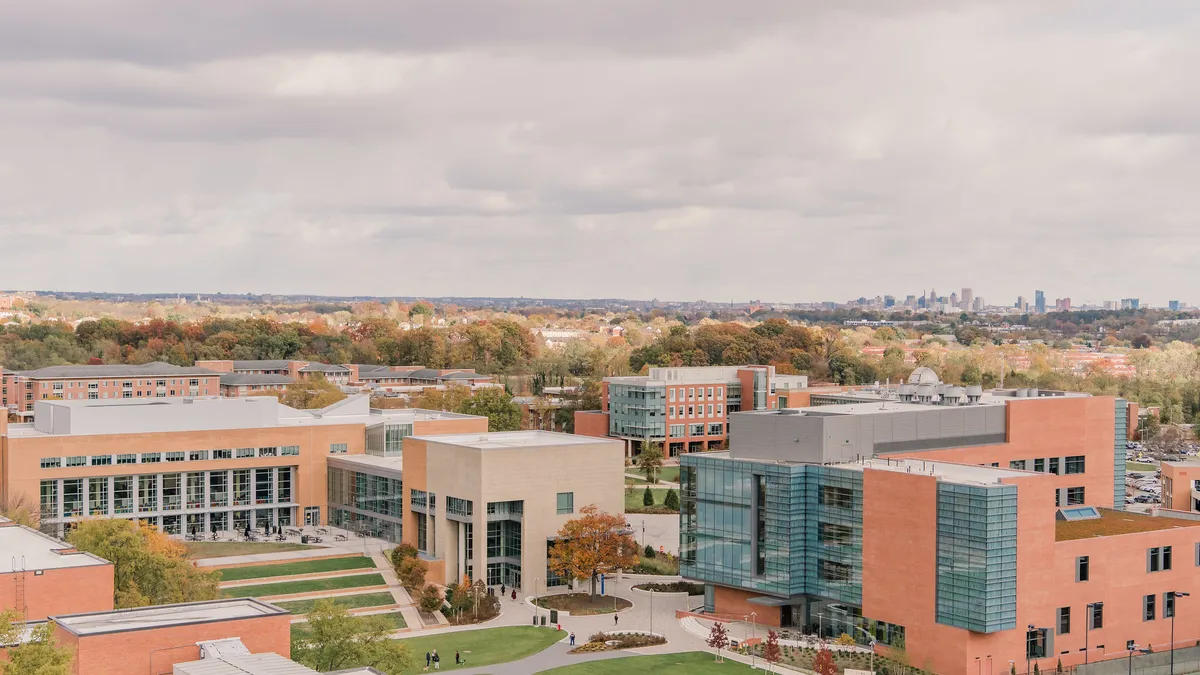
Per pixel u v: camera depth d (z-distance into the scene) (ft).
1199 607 479.00
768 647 423.23
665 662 434.30
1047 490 426.10
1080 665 439.63
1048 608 429.38
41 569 357.41
